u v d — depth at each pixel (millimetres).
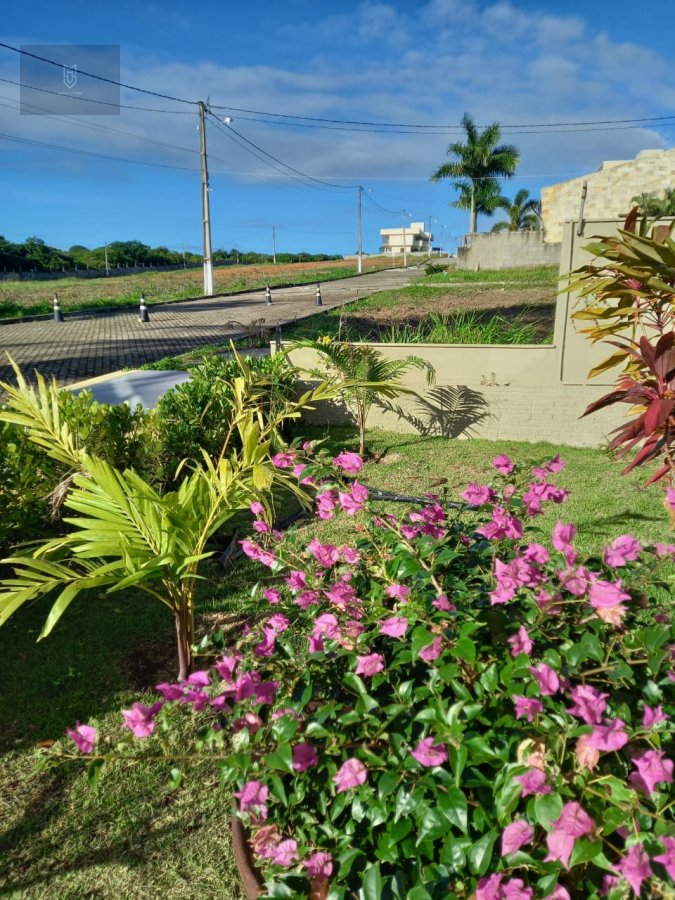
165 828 2119
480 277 32500
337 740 1447
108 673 2920
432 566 1680
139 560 2389
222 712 1624
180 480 4832
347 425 7508
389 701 1579
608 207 34531
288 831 1626
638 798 1218
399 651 1615
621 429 2518
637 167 33188
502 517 1818
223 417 5363
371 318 17359
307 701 1481
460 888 1354
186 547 2494
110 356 12641
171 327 17766
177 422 4949
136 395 8070
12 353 12992
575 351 6484
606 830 1218
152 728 1492
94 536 2346
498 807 1267
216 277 48594
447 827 1316
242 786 1454
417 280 34625
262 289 34281
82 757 1569
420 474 5676
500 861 1296
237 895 1890
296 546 2193
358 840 1501
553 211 36375
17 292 35281
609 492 5062
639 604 1719
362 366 6082
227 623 3303
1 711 2660
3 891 1917
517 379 6719
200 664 2934
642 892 1263
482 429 6938
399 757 1407
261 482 2637
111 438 4250
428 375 6938
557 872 1246
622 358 3031
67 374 10609
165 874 1963
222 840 2070
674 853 1141
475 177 41469
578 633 1632
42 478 3801
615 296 2848
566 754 1345
